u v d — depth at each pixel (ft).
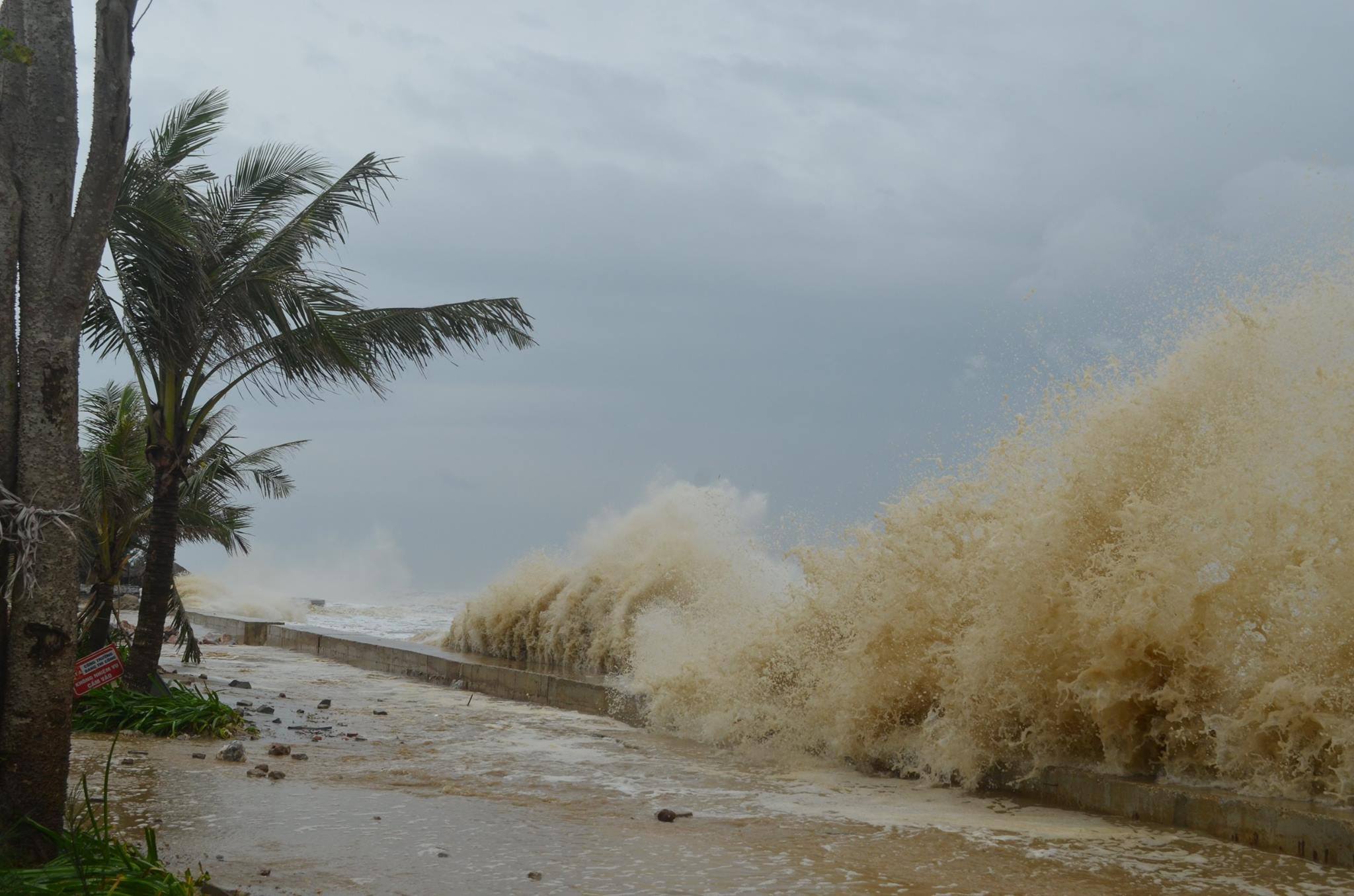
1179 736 21.03
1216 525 21.45
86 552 39.75
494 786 23.04
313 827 18.34
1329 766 18.93
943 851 17.58
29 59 14.33
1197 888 15.48
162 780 22.36
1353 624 19.31
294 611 99.09
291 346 35.94
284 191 36.81
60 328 15.12
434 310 37.76
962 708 24.12
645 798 22.16
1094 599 22.33
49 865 13.19
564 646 54.13
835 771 25.91
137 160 30.40
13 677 14.46
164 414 34.53
